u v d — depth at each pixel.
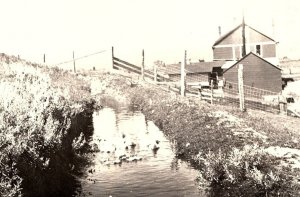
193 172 15.66
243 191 12.45
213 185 13.77
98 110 36.16
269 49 60.44
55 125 15.00
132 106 40.41
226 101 37.12
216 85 54.34
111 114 33.75
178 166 16.61
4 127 11.77
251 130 19.92
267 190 11.95
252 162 13.64
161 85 46.44
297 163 14.17
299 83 60.97
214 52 62.69
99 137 22.39
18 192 10.00
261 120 24.36
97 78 55.06
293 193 11.38
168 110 28.89
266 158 14.38
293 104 41.06
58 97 20.59
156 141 21.67
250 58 49.84
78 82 47.19
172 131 23.61
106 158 17.94
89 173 15.41
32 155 11.46
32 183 11.04
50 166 12.57
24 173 10.85
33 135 12.09
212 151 17.02
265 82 49.91
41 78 29.47
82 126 23.92
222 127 20.36
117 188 13.53
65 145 15.88
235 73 50.28
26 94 18.11
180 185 13.91
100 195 12.70
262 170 13.23
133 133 24.45
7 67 31.73
